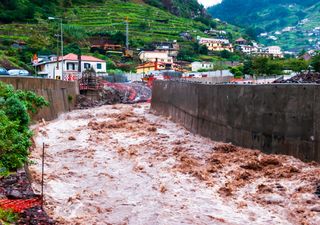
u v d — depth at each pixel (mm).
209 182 16969
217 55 153500
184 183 16906
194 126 29641
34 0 138000
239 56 155250
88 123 34844
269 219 12992
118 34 136000
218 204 14422
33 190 13961
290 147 19031
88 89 58594
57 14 140375
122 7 168375
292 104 18953
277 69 68750
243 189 15969
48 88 39250
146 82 84125
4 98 20625
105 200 14789
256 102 21469
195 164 20078
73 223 12422
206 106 27516
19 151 15484
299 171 16938
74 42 116750
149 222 12828
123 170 19031
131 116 40844
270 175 17234
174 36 158125
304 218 12883
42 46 99438
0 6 119812
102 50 125688
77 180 17219
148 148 24078
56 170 18547
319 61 60469
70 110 48781
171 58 130500
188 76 84500
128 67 117000
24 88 32500
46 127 32094
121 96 64875
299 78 37188
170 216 13328
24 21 119062
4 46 91250
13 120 18078
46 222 11031
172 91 37875
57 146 24422
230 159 20422
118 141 26500
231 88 23984
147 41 144750
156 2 195125
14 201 11898
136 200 14844
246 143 22266
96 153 22609
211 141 25734
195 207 14133
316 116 17562
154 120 37156
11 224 10234
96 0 166250
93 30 139625
